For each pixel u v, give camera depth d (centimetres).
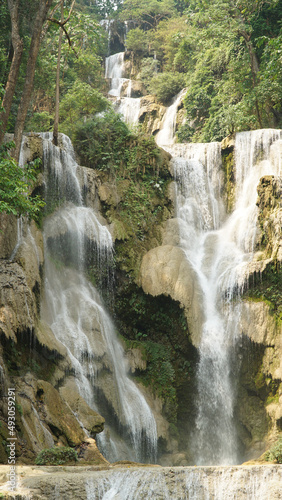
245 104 3003
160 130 4475
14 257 1719
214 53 3750
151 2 6056
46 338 1633
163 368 2108
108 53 6047
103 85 5109
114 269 2216
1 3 2456
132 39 5544
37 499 970
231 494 1052
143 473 1072
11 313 1488
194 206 2619
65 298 1956
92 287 2134
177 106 4362
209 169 2755
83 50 4209
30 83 1883
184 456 1919
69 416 1470
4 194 1488
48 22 2247
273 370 1914
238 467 1098
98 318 1953
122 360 2028
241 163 2656
